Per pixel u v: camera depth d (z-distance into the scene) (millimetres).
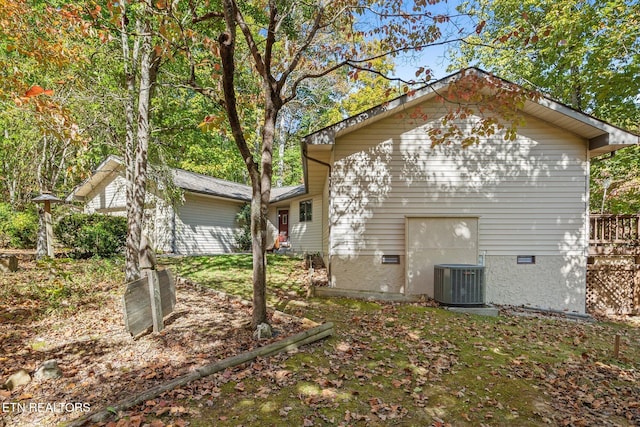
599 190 12469
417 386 3789
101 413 2867
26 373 3484
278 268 11195
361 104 19688
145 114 7852
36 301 6039
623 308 8945
